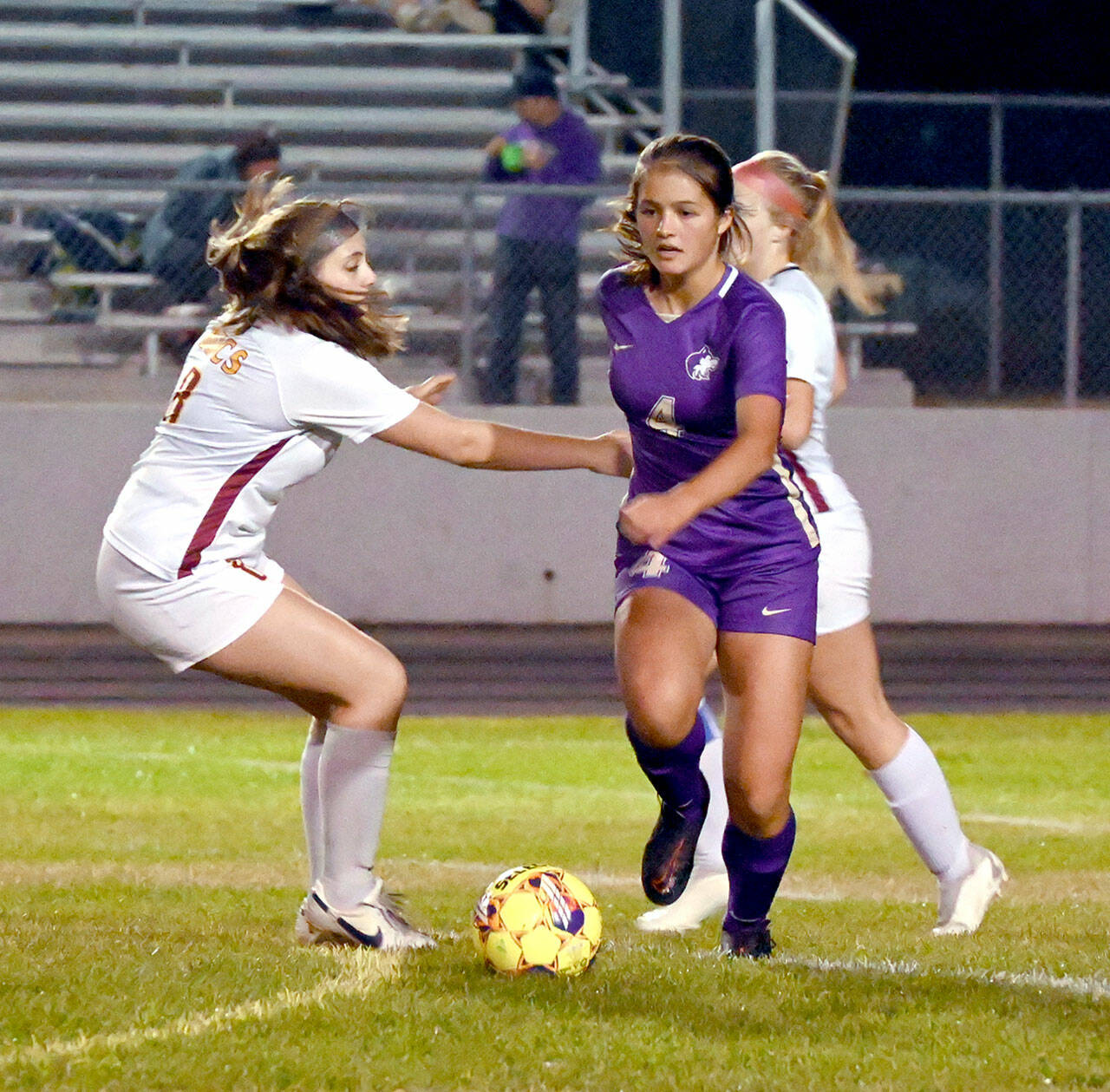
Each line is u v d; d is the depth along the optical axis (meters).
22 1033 12.31
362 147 64.06
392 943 15.75
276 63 66.56
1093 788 28.50
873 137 60.69
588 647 44.31
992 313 51.38
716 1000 13.74
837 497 17.33
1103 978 15.09
